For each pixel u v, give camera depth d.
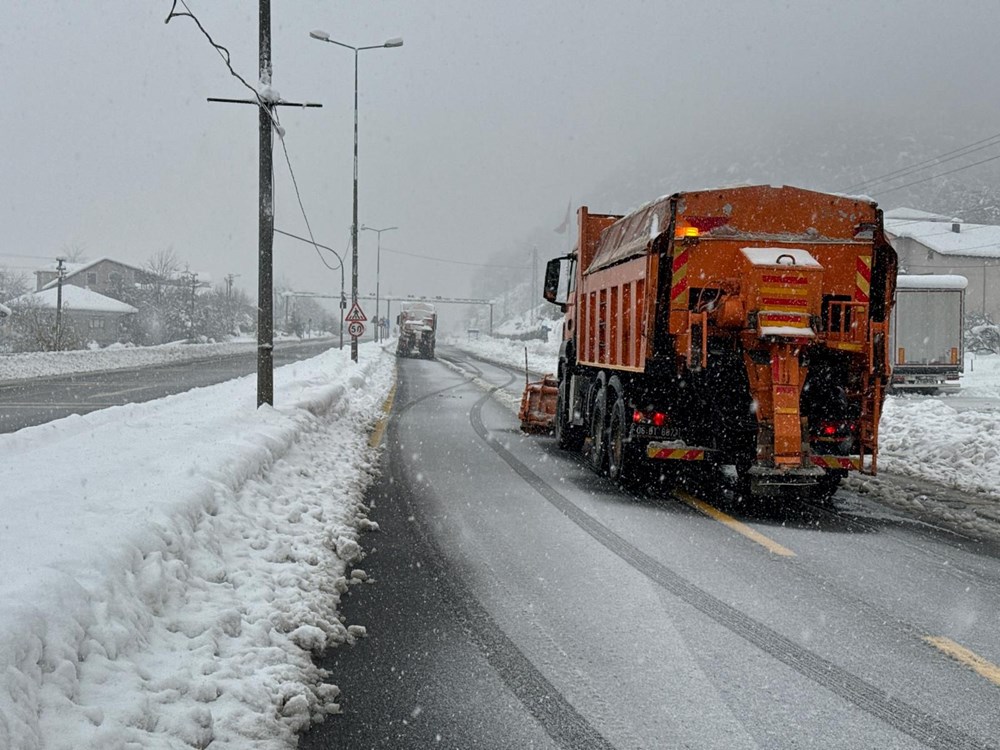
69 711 3.72
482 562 7.78
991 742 4.38
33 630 3.91
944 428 15.80
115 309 88.06
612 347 12.69
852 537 8.97
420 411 22.73
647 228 11.31
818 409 10.81
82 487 7.18
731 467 13.41
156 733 3.94
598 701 4.84
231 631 5.32
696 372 10.56
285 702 4.63
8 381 32.78
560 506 10.44
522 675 5.20
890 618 6.30
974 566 7.81
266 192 15.26
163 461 8.69
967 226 71.12
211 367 45.22
